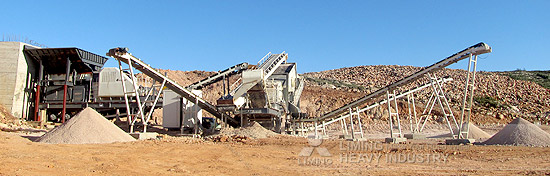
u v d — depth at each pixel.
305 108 70.38
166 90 45.53
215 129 47.81
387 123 62.50
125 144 25.02
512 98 81.31
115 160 18.47
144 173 15.77
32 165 15.69
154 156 20.50
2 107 46.09
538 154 23.86
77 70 49.81
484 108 71.12
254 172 16.97
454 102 73.75
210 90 78.50
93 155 19.67
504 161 21.00
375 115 66.00
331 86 83.94
